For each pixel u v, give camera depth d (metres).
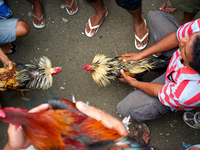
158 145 2.84
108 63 2.41
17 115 0.77
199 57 1.15
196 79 1.48
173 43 1.99
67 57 3.11
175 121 2.88
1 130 2.88
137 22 2.80
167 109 2.12
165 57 2.44
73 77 3.06
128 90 2.99
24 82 2.53
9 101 3.01
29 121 0.77
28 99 3.02
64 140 0.81
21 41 3.16
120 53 3.09
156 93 1.95
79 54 3.12
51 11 3.24
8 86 2.51
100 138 0.86
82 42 3.15
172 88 1.70
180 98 1.62
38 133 0.77
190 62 1.25
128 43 3.11
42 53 3.14
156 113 2.18
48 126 0.80
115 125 1.11
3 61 2.48
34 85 2.60
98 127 0.91
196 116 2.73
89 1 2.51
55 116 0.86
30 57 3.13
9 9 3.15
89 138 0.85
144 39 2.99
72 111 1.00
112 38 3.14
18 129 1.00
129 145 0.83
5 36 2.61
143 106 2.17
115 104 2.98
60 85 3.04
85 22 3.20
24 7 3.24
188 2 2.19
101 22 3.09
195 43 1.17
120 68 2.42
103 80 2.55
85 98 3.01
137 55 2.30
